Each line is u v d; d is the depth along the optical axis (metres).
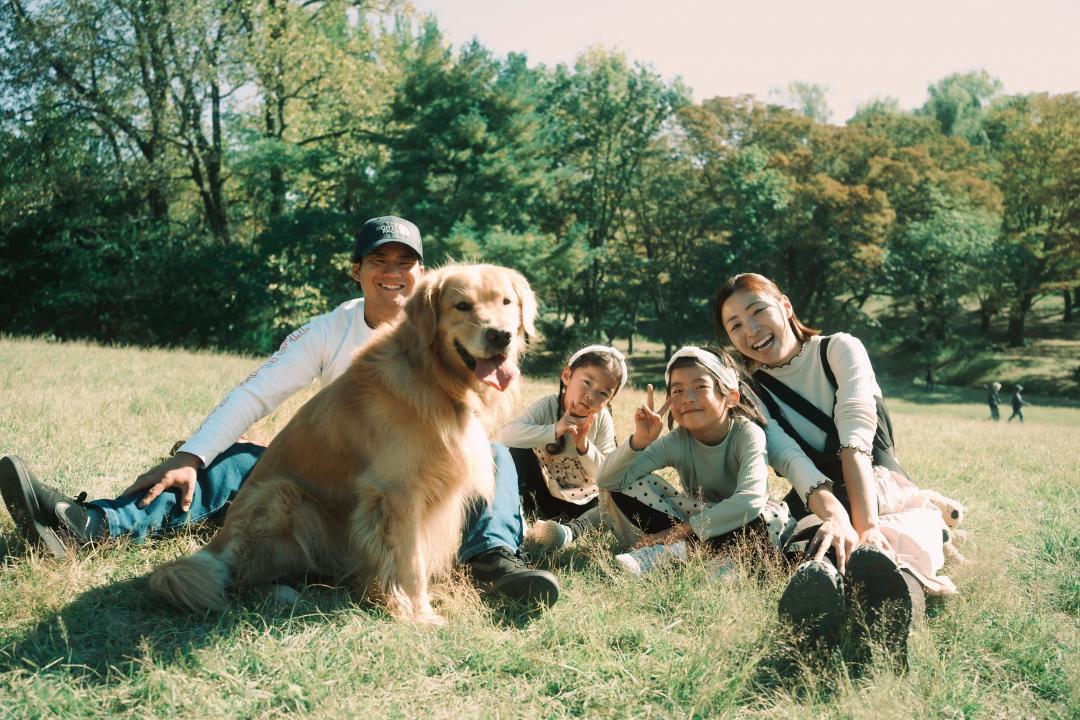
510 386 3.70
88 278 26.94
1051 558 4.13
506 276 3.60
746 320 3.95
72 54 24.88
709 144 41.97
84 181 26.05
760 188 39.50
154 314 28.56
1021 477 6.89
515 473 3.78
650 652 2.84
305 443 3.46
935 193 42.41
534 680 2.58
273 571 3.29
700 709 2.42
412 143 29.78
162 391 8.52
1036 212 47.72
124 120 26.16
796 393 3.95
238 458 3.95
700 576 3.45
